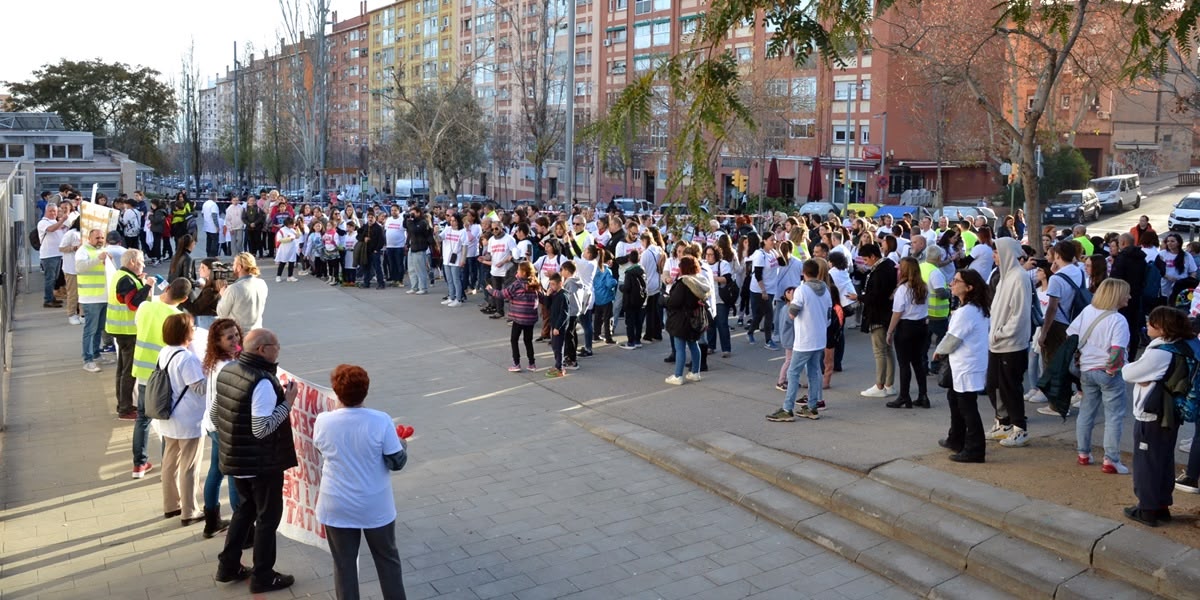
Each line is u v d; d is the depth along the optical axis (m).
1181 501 7.05
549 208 43.28
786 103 43.06
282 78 64.19
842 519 7.59
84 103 71.62
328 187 99.69
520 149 67.44
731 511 8.00
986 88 31.70
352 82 114.12
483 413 11.06
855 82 49.97
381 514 5.52
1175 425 6.44
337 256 22.12
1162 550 6.09
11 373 12.47
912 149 50.19
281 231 22.78
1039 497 7.20
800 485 8.10
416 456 9.39
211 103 150.88
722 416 10.59
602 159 7.68
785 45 8.34
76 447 9.39
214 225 25.94
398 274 22.48
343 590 5.48
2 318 10.45
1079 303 9.74
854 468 8.27
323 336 15.87
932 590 6.36
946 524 7.00
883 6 10.65
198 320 10.84
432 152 39.97
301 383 6.36
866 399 11.25
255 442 6.12
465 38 87.00
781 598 6.38
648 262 15.30
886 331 11.18
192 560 6.80
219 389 6.20
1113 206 44.41
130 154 73.38
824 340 10.12
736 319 17.86
